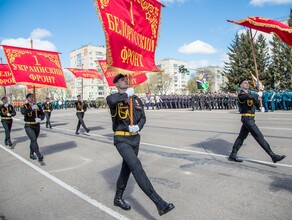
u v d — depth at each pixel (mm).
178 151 7148
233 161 5852
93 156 7113
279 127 10383
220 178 4812
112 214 3645
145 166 5844
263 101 18625
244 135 5734
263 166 5379
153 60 4992
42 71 8039
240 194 4055
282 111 18312
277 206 3602
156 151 7273
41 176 5562
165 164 5930
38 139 10719
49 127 14812
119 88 3648
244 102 5402
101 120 18156
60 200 4234
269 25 8031
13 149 8828
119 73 3990
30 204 4145
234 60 42500
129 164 3424
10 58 7512
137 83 7402
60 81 8414
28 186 4988
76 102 11359
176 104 29234
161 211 3184
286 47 36750
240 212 3484
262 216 3354
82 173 5617
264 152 6492
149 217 3504
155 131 11180
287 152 6422
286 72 37250
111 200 4125
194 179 4844
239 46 42656
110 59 4094
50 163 6629
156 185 4633
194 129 11172
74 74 20594
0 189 4914
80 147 8484
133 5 4598
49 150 8297
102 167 6000
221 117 16000
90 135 10961
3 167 6504
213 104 24641
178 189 4402
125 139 3561
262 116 15031
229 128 10930
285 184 4359
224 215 3426
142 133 10789
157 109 28984
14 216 3764
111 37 4102
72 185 4895
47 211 3865
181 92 105000
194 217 3416
